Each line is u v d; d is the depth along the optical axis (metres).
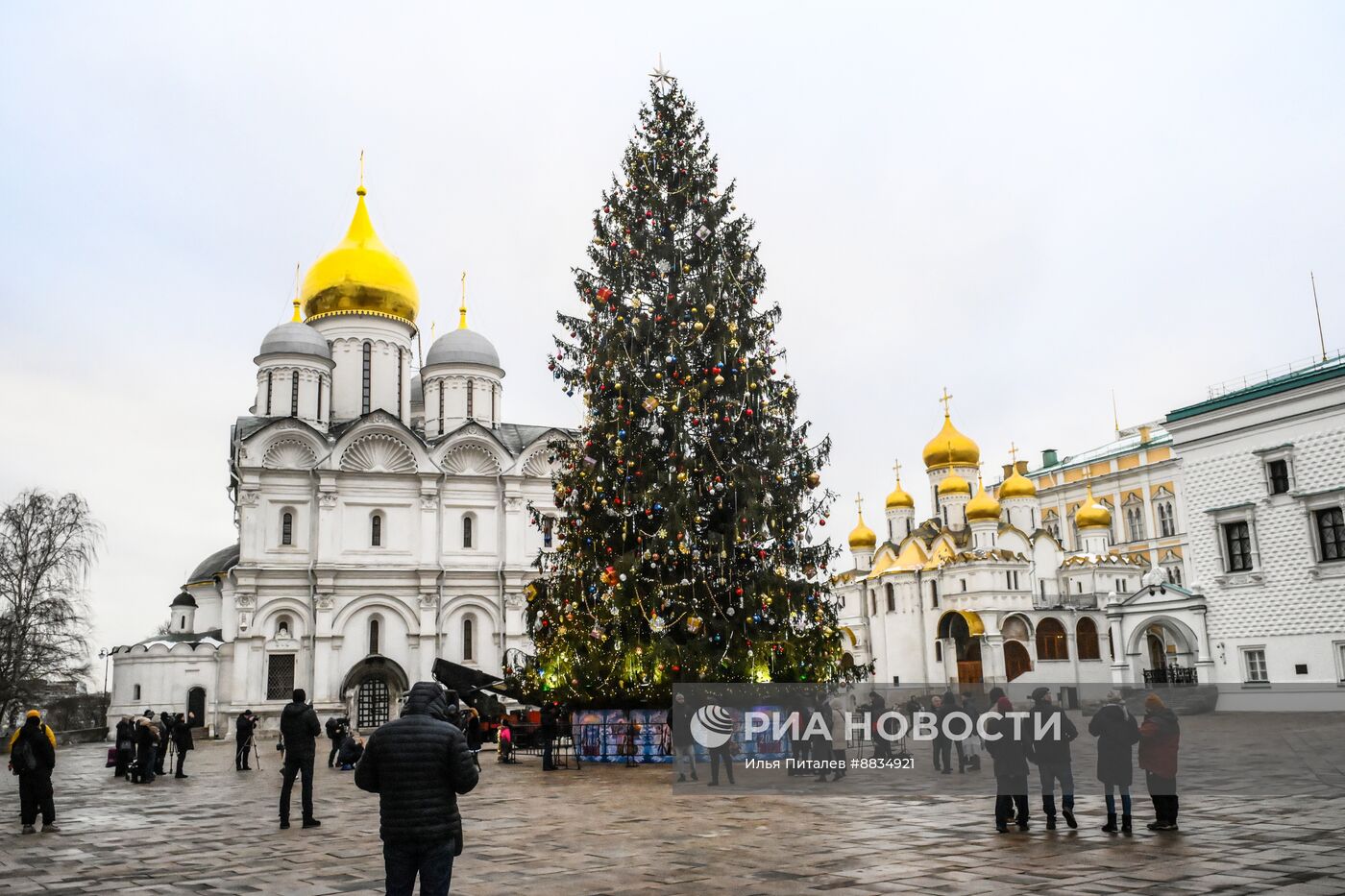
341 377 69.19
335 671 58.72
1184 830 14.54
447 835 8.20
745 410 28.28
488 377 69.88
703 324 28.69
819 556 29.19
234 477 66.81
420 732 8.34
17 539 57.97
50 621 57.88
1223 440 42.91
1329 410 39.19
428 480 62.31
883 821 16.14
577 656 27.81
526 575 62.78
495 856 13.67
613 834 15.46
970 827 15.41
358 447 61.88
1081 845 13.60
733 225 31.14
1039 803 18.06
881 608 78.25
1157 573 46.75
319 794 23.73
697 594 27.31
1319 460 39.41
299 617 59.22
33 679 58.12
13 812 20.53
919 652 74.69
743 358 29.02
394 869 8.10
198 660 62.19
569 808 18.88
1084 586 74.75
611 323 29.34
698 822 16.48
